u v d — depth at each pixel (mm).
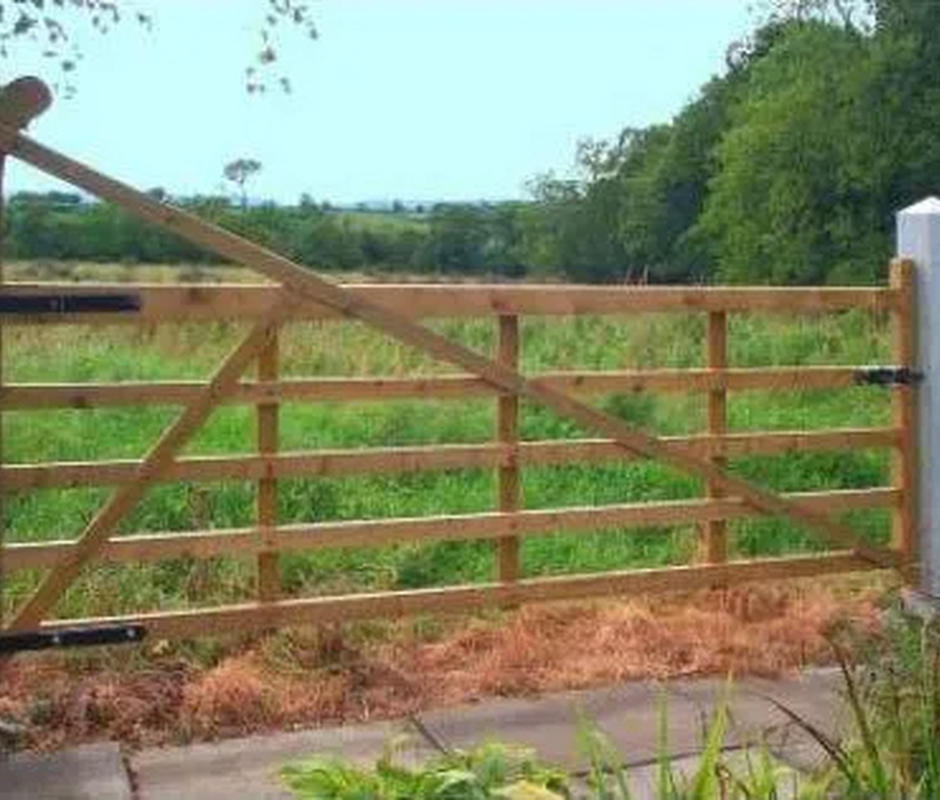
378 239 48719
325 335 12281
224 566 7305
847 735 4656
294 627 6285
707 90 52781
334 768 3045
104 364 13000
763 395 12461
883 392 12594
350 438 10953
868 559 7133
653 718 5660
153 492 8680
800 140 36281
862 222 35562
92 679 5934
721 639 6508
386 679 6059
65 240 26344
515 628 6617
